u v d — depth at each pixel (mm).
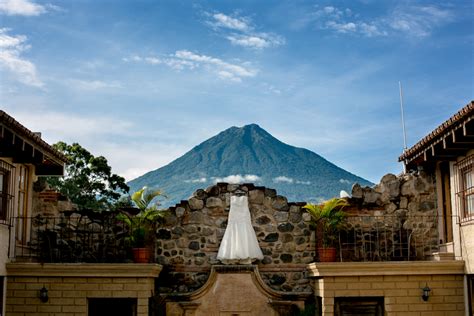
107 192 34125
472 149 14148
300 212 16516
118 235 16266
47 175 17125
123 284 14398
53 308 14289
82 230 16047
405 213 16500
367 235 16375
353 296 14492
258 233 16375
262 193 16547
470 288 14367
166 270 16109
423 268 14555
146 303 14352
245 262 15656
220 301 15195
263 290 15289
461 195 14719
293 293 15328
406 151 15969
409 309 14516
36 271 14305
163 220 16312
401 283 14609
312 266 14781
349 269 14445
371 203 16562
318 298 15133
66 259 16062
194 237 16297
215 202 16406
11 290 14328
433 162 16312
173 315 15125
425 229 16422
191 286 16094
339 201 15953
